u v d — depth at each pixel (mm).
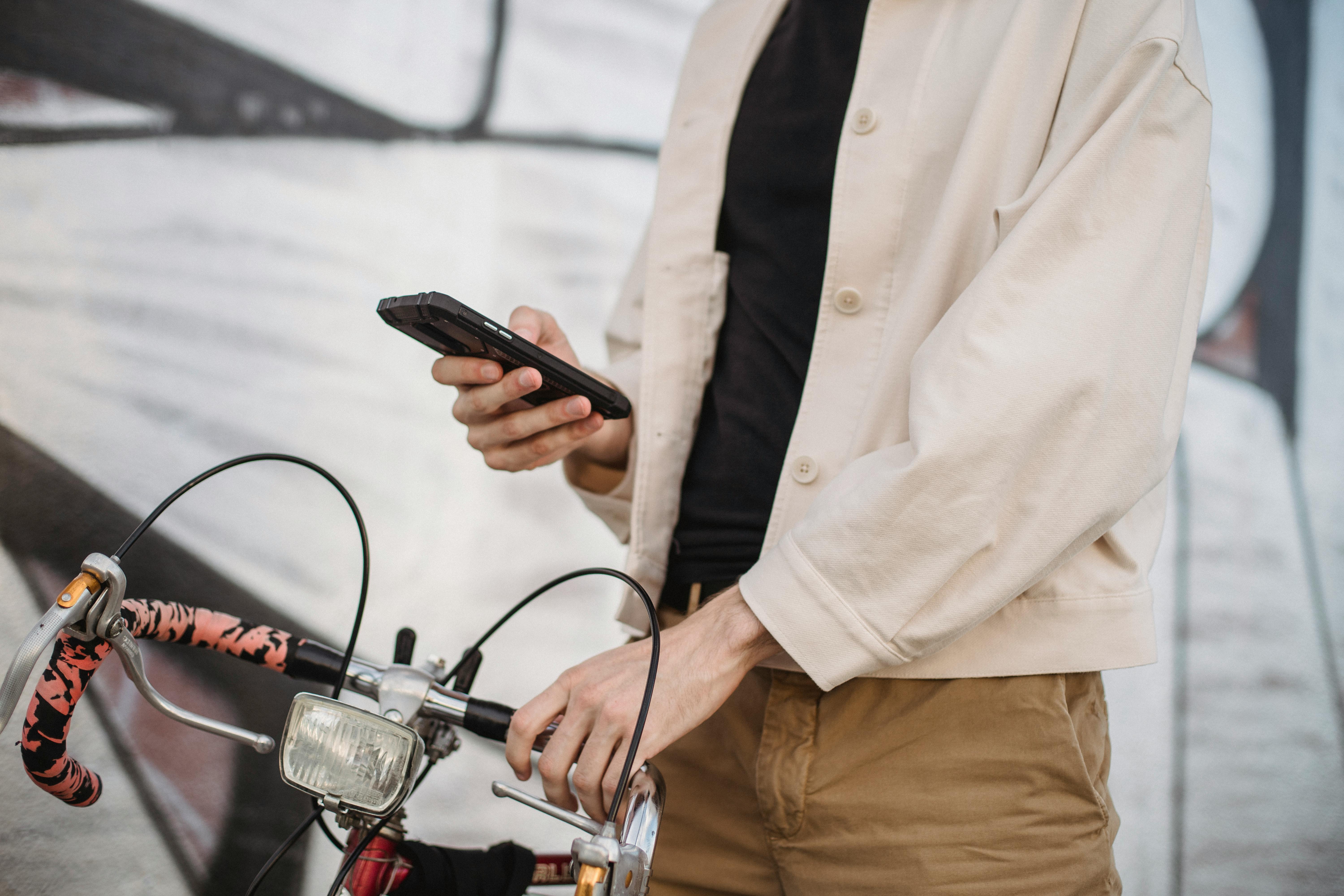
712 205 927
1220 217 2264
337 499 1788
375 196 1902
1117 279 602
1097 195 618
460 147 1967
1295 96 2355
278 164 1852
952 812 668
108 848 1518
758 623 606
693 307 922
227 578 1695
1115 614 668
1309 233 2320
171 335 1747
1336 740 2059
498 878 741
